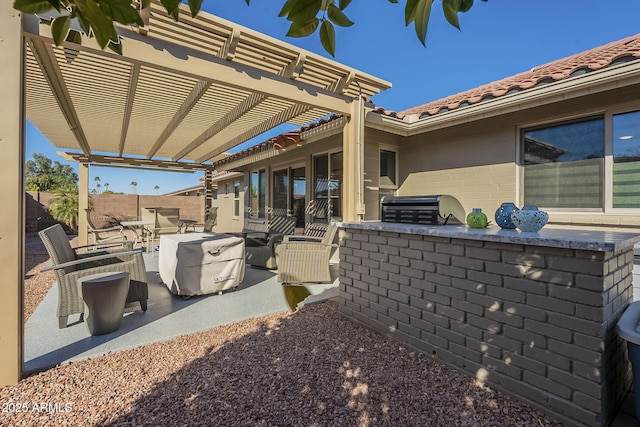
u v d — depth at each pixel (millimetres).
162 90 4285
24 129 2293
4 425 1816
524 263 1999
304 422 1825
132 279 3508
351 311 3361
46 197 13297
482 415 1886
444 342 2459
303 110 4543
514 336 2041
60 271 3104
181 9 2795
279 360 2531
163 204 16797
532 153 4555
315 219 7469
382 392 2107
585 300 1744
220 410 1932
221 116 5422
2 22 2170
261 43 3301
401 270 2816
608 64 3283
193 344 2824
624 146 3732
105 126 6090
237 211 13648
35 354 2619
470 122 5223
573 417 1777
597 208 3945
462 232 2291
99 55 2914
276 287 4633
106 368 2424
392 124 5293
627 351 1877
